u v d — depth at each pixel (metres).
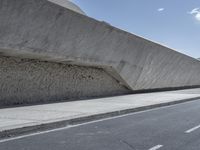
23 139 9.09
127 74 29.75
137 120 13.73
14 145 8.27
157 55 32.72
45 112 14.45
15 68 18.70
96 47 23.16
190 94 32.69
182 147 8.54
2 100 17.78
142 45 28.62
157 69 35.16
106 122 12.92
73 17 18.80
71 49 20.86
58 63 22.36
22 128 10.07
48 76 21.34
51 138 9.32
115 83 30.34
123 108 16.95
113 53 25.69
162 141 9.27
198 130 11.29
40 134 9.94
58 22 18.05
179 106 21.00
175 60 38.22
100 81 27.69
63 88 22.84
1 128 9.70
